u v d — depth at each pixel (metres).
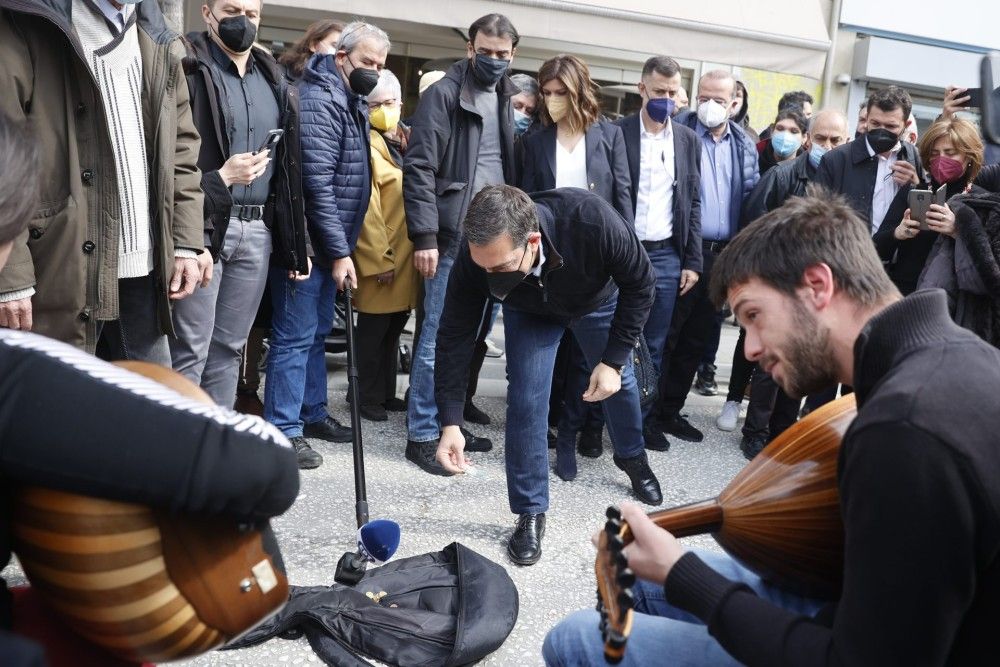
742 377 4.84
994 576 1.14
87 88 2.41
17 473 1.04
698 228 4.39
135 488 1.05
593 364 3.56
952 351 1.21
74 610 1.12
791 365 1.40
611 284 3.42
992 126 3.50
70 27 2.34
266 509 1.17
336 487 3.55
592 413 4.27
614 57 8.09
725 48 5.84
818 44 6.04
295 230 3.49
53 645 1.21
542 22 5.42
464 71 4.02
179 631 1.16
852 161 4.34
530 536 3.13
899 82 9.09
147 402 1.07
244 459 1.12
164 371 1.26
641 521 1.40
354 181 3.84
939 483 1.10
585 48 7.99
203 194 2.92
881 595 1.13
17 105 2.31
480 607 2.55
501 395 5.13
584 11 5.45
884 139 4.23
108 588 1.10
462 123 3.97
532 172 4.10
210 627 1.19
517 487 3.15
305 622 2.47
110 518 1.08
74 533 1.07
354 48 3.83
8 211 1.11
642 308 3.03
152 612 1.13
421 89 4.66
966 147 3.87
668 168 4.29
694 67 8.53
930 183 4.04
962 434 1.12
